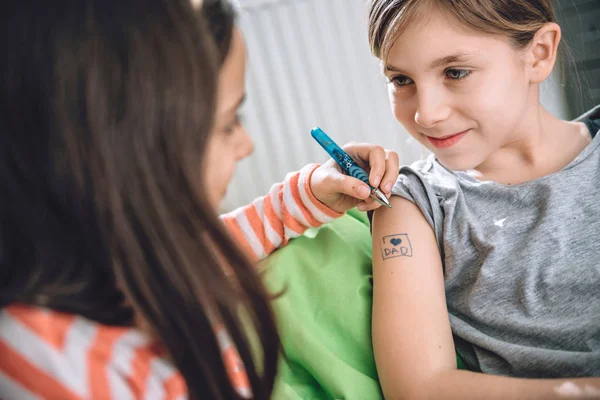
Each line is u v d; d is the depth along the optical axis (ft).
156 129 1.55
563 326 2.41
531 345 2.47
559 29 2.72
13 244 1.61
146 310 1.63
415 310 2.51
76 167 1.51
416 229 2.73
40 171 1.54
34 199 1.56
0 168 1.54
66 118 1.48
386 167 2.81
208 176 1.83
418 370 2.38
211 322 1.75
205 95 1.58
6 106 1.49
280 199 3.02
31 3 1.47
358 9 5.52
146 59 1.51
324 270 2.85
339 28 5.57
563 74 3.86
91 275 1.64
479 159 2.76
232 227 2.99
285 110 5.74
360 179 2.77
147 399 1.68
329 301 2.77
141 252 1.59
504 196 2.76
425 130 2.76
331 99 5.74
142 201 1.56
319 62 5.66
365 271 2.95
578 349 2.39
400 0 2.59
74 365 1.58
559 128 2.96
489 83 2.59
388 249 2.68
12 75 1.47
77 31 1.46
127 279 1.61
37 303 1.57
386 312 2.55
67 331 1.60
